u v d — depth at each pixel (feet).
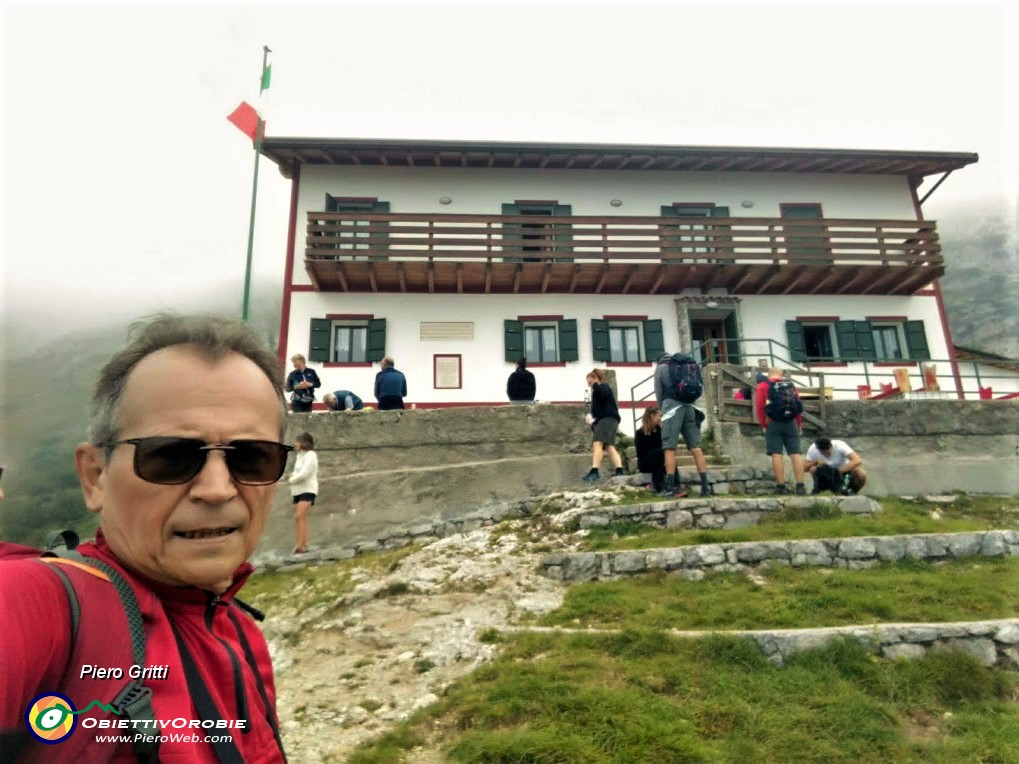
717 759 12.72
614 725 13.62
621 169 65.62
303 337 58.34
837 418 40.86
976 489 39.78
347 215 57.11
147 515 4.03
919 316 64.49
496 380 58.59
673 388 30.25
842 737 13.80
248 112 55.06
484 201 63.46
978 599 19.57
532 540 28.55
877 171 67.15
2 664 2.89
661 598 20.99
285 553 34.37
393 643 19.62
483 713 14.53
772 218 61.31
